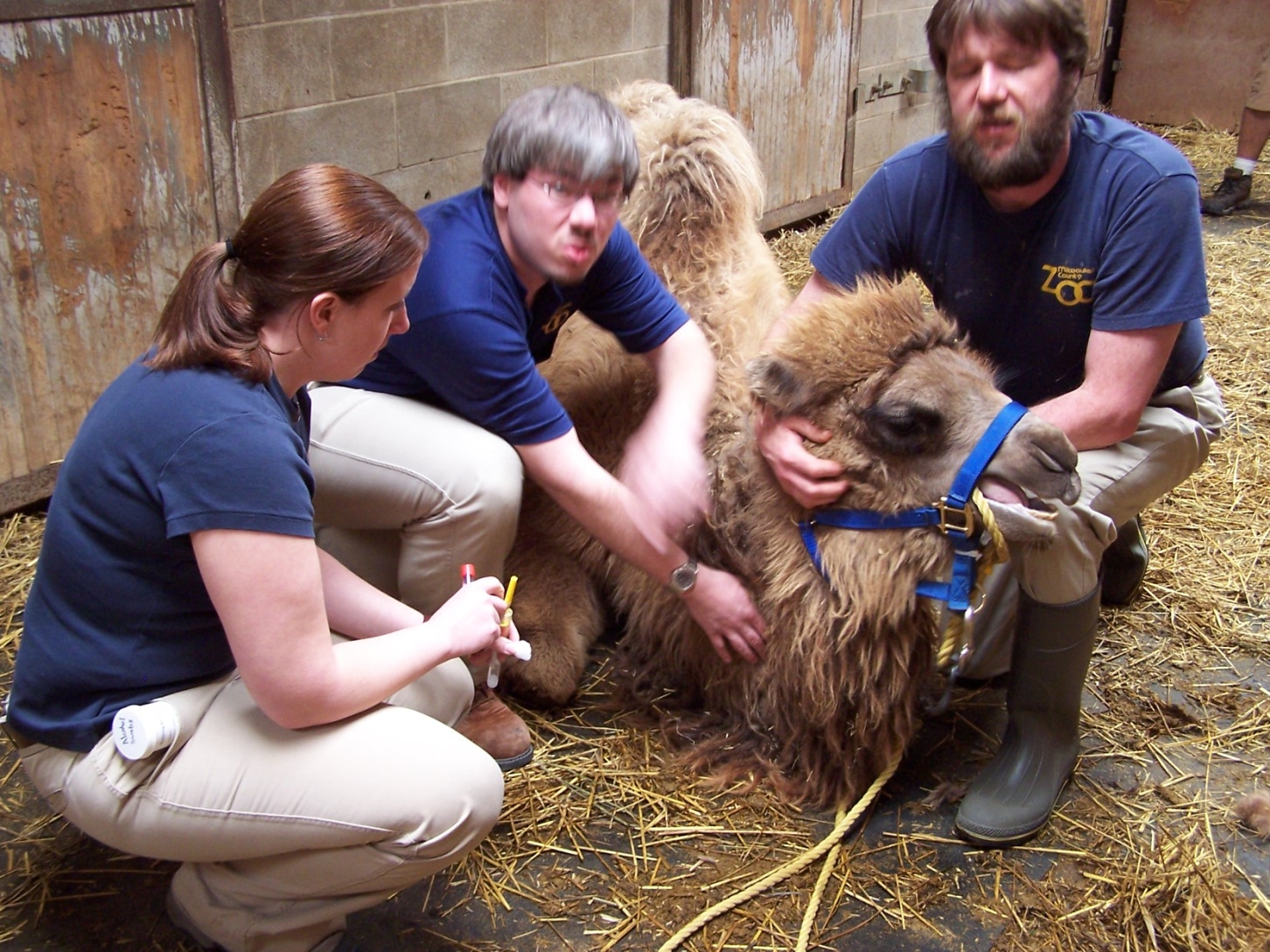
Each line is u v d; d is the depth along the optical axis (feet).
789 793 9.37
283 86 14.26
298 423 6.98
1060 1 8.20
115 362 13.04
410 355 8.55
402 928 7.97
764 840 8.93
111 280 12.74
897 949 7.96
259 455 6.04
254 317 6.28
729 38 20.62
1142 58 33.86
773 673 9.41
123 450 6.21
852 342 8.41
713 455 9.58
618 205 8.25
